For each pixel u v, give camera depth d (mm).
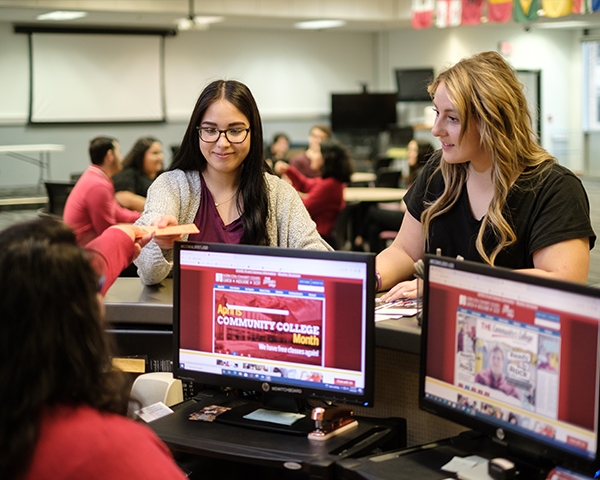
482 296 1177
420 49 12133
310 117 12961
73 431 786
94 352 818
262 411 1451
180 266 1454
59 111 10875
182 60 11695
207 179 1890
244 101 1778
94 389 823
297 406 1442
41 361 777
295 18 10383
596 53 11945
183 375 1479
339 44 12992
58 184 5035
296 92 12773
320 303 1333
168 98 11664
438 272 1250
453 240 1694
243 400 1544
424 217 1751
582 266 1489
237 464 1511
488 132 1511
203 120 1792
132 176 4938
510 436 1142
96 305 844
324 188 5020
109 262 1380
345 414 1399
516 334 1127
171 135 11766
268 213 1872
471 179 1650
